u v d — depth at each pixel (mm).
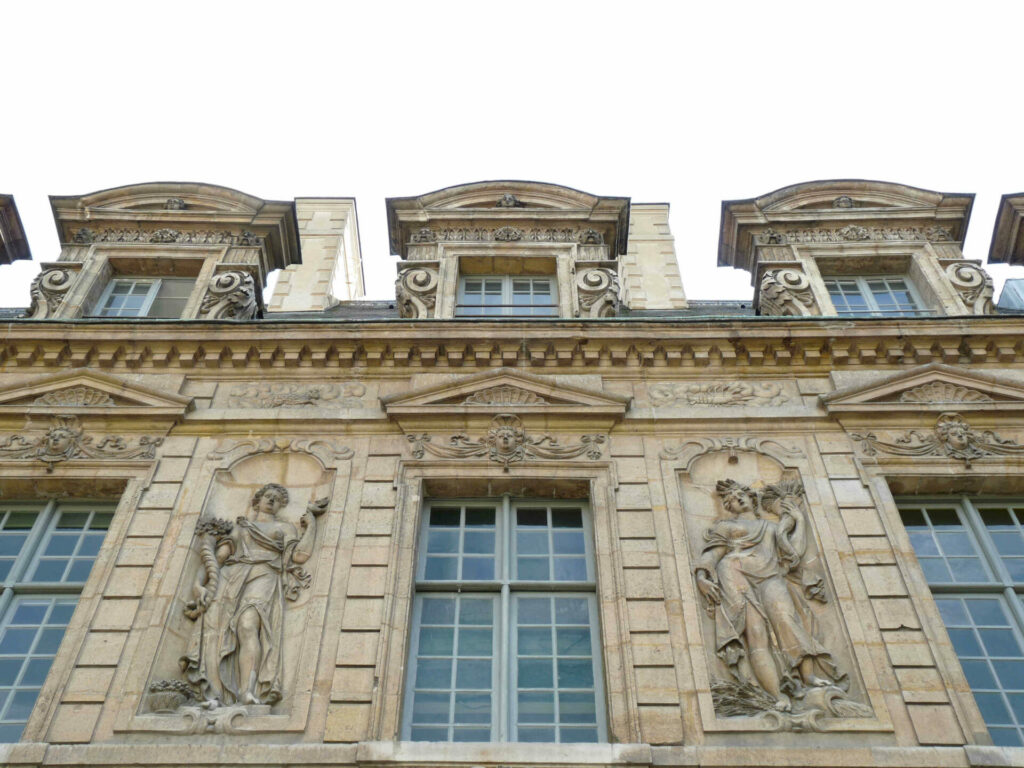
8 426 11641
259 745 8242
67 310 13844
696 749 8188
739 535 10273
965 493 11141
